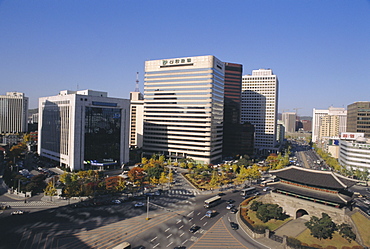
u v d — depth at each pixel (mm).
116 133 175875
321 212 92688
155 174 137000
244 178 142000
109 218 88500
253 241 76688
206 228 84000
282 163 191125
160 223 86125
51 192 106188
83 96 158250
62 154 168625
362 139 194625
